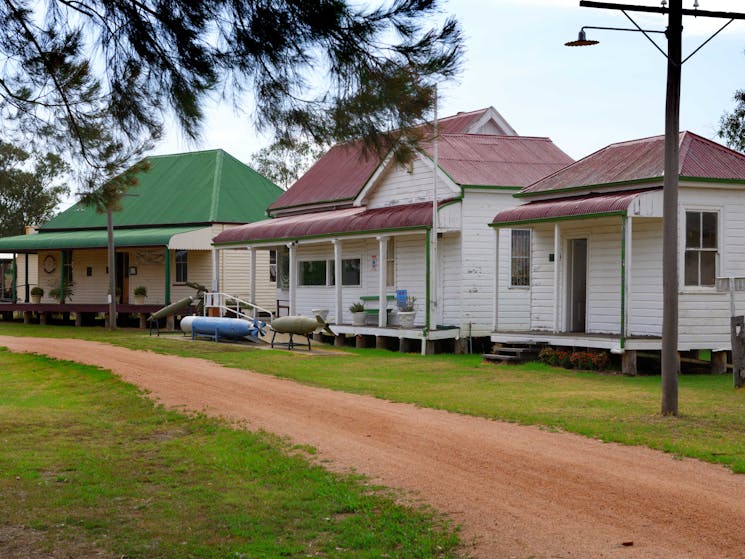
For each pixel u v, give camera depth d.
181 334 31.86
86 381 19.19
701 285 19.66
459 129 30.20
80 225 42.22
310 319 25.59
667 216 13.12
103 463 11.06
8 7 9.84
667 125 13.10
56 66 10.47
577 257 22.08
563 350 21.08
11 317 44.22
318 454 11.09
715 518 7.90
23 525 8.31
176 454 11.55
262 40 8.53
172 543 7.74
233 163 41.56
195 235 35.97
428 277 24.38
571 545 7.29
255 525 8.25
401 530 7.86
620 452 10.67
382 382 17.95
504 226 22.12
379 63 8.55
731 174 19.59
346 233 26.98
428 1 8.20
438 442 11.48
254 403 15.36
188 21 8.82
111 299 35.12
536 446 11.09
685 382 17.89
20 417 14.48
